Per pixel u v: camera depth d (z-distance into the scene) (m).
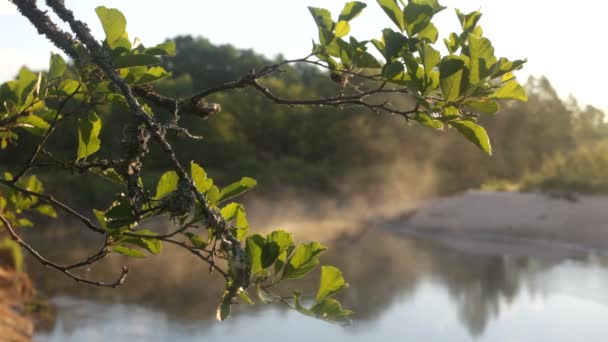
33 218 29.75
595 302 16.73
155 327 14.49
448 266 22.55
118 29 1.66
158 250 1.78
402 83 1.66
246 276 1.42
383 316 15.85
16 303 14.69
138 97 1.81
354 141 47.47
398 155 46.81
